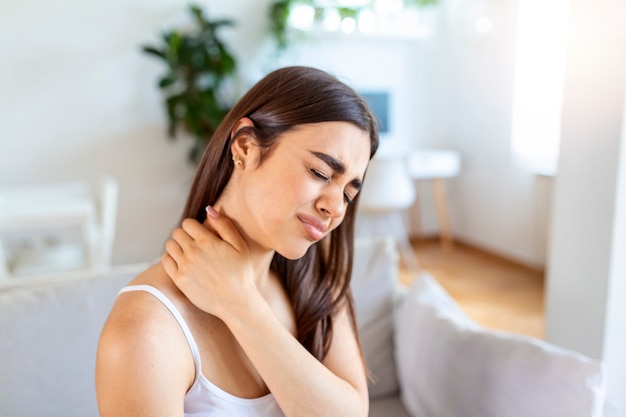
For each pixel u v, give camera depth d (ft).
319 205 1.96
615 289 5.13
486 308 9.61
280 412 2.31
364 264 4.71
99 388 1.90
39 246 11.16
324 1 12.46
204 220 2.29
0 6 10.49
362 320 4.55
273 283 2.65
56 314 3.51
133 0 11.43
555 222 5.70
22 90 10.93
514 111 11.66
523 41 11.27
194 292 2.08
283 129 1.92
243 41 12.41
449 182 14.35
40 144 11.24
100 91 11.53
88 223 8.17
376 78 13.66
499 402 3.54
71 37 11.11
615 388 5.35
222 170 2.18
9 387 3.26
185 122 11.61
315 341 2.67
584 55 5.11
